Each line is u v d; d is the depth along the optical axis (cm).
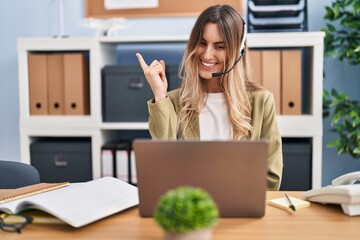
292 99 219
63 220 92
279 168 142
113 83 228
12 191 121
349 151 226
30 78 231
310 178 219
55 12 262
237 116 148
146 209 98
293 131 217
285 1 221
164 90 140
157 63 141
